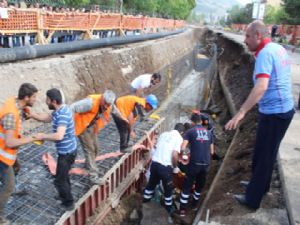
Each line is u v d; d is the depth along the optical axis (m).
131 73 11.86
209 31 51.94
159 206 5.45
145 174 6.32
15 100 3.06
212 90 15.63
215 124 10.55
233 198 4.14
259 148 3.45
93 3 20.75
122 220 5.07
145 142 6.43
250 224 3.51
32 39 9.30
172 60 19.94
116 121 5.22
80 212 4.19
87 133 4.32
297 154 4.87
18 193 4.16
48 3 11.99
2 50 6.85
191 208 5.37
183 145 5.06
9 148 3.06
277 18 39.59
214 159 7.46
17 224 3.58
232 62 17.98
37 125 6.49
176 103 12.16
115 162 5.22
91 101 3.95
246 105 2.96
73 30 10.83
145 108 5.17
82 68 8.85
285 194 3.82
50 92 3.31
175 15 45.72
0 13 7.27
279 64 3.03
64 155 3.54
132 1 27.48
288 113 3.17
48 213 3.82
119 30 15.13
